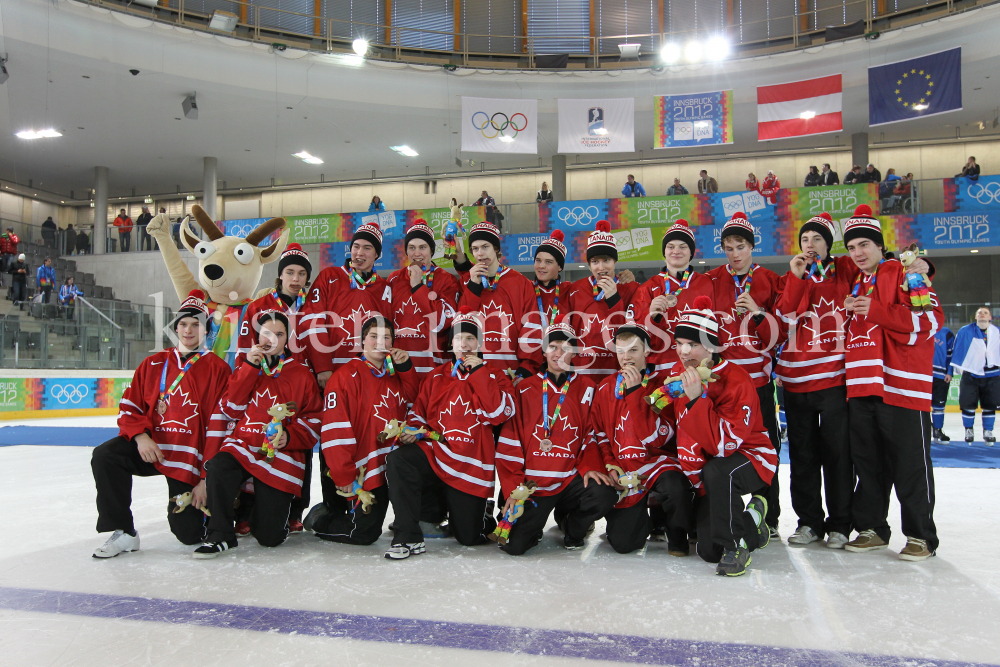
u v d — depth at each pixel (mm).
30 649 2492
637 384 3895
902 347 3865
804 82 15180
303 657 2406
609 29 18625
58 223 26250
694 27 18266
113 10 15078
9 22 14102
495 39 18781
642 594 3127
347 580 3367
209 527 3953
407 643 2529
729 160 22500
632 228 17375
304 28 17828
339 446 3984
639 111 18531
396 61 17703
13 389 13906
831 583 3299
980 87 16844
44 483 6434
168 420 4070
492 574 3482
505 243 17891
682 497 3758
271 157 22234
